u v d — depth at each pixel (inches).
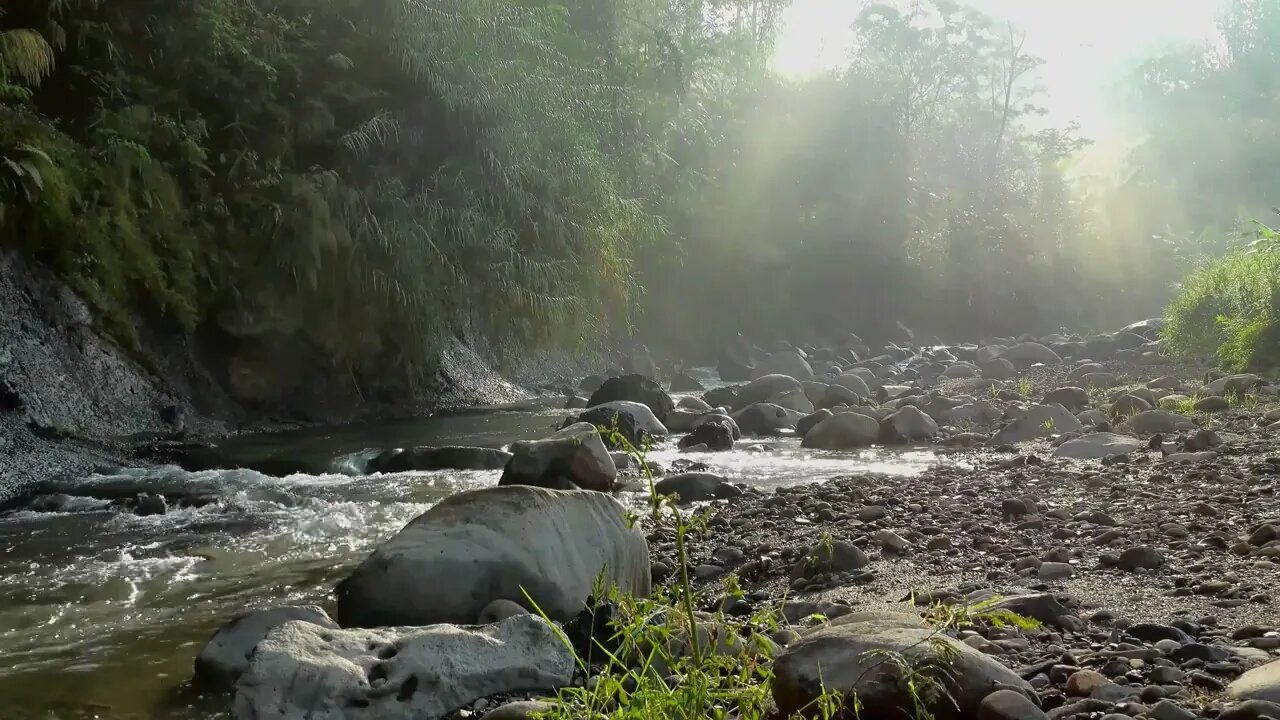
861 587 204.5
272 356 549.0
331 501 328.8
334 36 616.4
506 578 188.2
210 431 495.2
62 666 173.6
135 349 482.9
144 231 507.2
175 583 227.8
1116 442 394.9
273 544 266.1
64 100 514.6
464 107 615.8
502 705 144.3
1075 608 172.4
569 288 675.4
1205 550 212.5
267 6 600.1
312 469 402.3
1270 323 585.9
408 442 481.1
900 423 479.2
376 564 187.8
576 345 709.9
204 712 152.9
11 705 155.9
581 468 333.7
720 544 257.1
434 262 604.7
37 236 447.2
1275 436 387.5
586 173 677.9
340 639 158.7
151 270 495.8
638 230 781.3
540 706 139.9
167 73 544.1
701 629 137.0
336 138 598.2
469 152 632.4
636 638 103.0
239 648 168.1
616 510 211.5
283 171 565.9
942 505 292.8
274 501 325.1
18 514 304.2
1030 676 138.2
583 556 198.8
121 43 531.5
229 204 554.3
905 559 226.1
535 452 336.5
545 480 334.3
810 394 647.1
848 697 120.2
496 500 198.8
